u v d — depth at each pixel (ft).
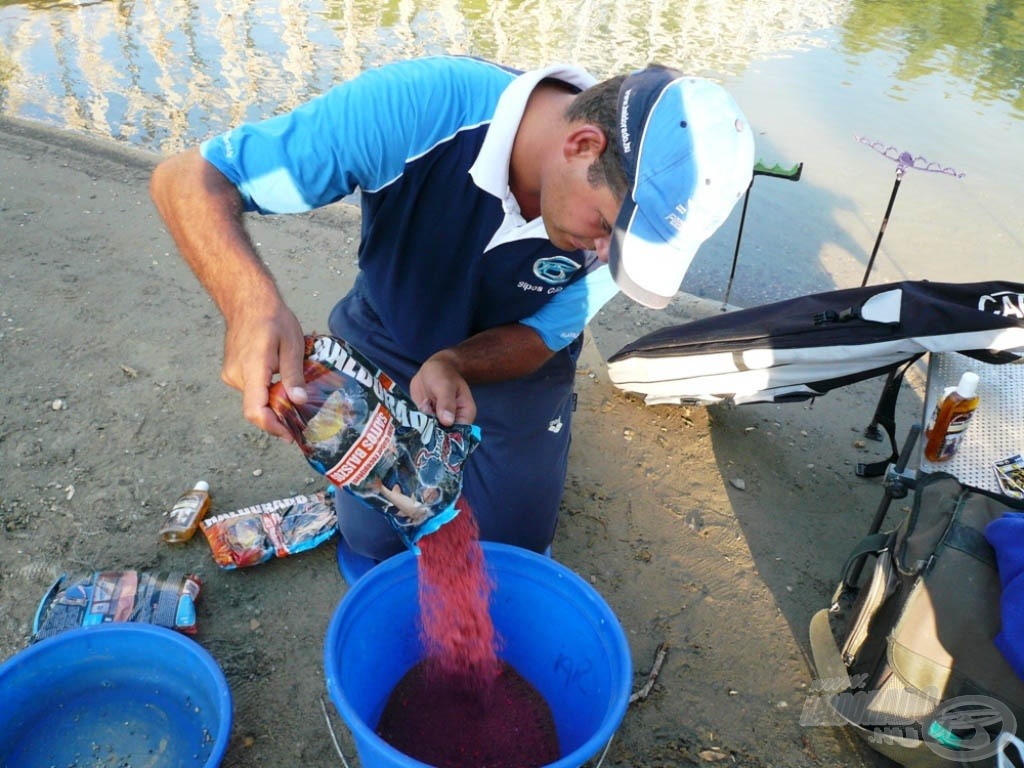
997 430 4.47
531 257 3.73
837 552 5.22
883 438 6.18
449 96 3.38
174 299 6.93
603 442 5.94
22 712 3.76
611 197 2.84
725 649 4.59
